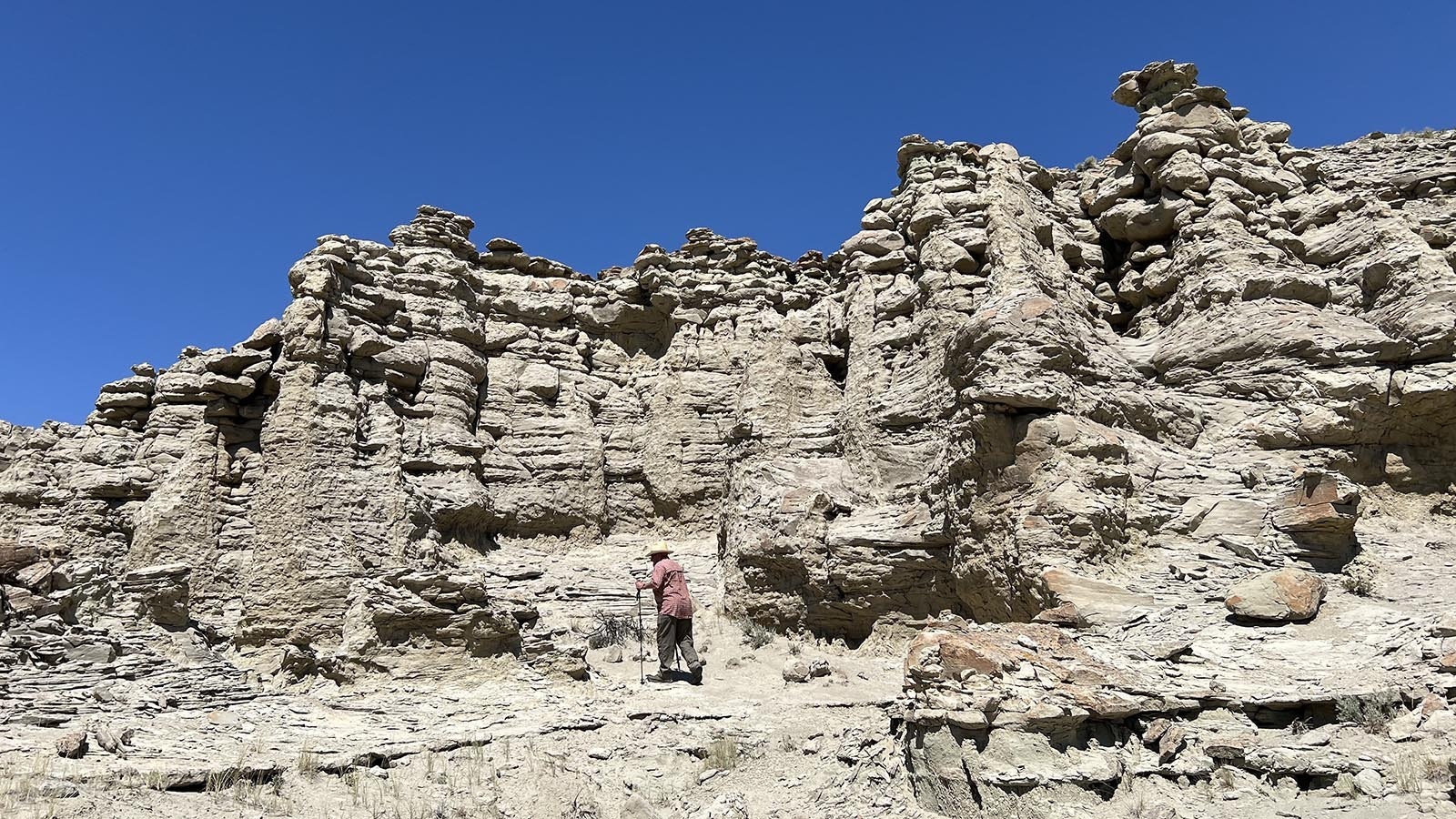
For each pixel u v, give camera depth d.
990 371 18.25
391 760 13.27
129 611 18.77
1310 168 24.77
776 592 21.88
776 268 30.30
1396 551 16.75
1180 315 22.52
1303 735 11.07
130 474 21.98
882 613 20.34
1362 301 20.95
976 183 24.59
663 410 28.12
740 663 19.56
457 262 28.41
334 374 23.52
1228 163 24.19
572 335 29.72
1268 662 13.01
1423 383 18.59
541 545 26.33
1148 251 24.39
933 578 19.75
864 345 24.52
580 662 18.28
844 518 21.80
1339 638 13.70
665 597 18.42
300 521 21.19
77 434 23.30
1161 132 24.80
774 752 14.04
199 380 23.20
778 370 25.58
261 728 14.66
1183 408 20.05
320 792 12.15
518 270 30.47
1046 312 18.73
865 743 13.07
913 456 21.72
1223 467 18.48
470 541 25.12
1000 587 17.39
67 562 18.70
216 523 21.52
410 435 24.95
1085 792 10.52
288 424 22.12
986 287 22.14
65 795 10.88
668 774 13.56
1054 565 16.23
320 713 15.76
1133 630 14.67
